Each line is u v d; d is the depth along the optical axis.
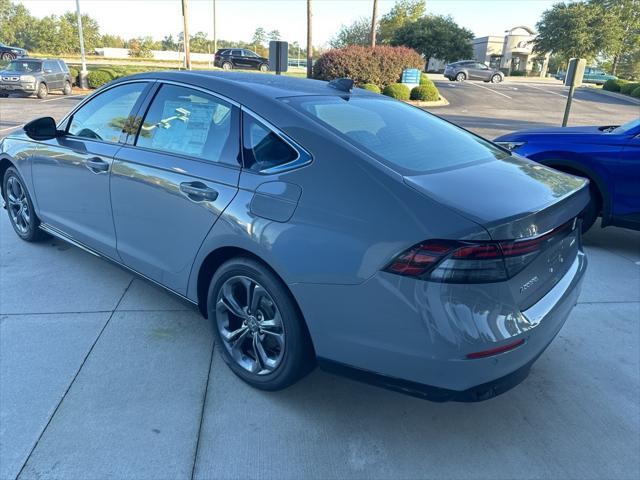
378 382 2.28
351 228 2.19
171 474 2.25
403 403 2.80
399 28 53.47
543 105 26.59
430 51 51.09
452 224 2.01
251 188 2.54
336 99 2.98
